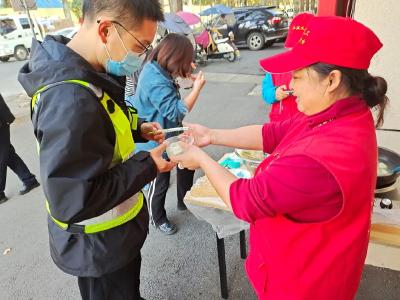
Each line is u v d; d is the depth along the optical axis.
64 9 14.75
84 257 1.17
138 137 1.52
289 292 1.03
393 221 1.30
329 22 0.78
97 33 1.00
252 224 1.07
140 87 2.27
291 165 0.82
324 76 0.81
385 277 2.06
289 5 18.12
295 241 0.95
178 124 2.32
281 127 1.33
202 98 6.50
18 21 12.09
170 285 2.11
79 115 0.90
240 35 11.52
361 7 2.01
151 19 1.01
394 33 2.00
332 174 0.78
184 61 2.21
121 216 1.20
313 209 0.87
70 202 0.91
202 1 19.09
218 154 3.92
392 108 2.15
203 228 2.63
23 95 7.40
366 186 0.84
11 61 12.38
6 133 3.08
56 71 0.94
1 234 2.71
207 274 2.18
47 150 0.90
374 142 0.87
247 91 6.83
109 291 1.32
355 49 0.78
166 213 2.84
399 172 1.48
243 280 2.10
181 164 1.14
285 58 0.86
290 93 2.30
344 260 0.93
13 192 3.35
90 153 0.92
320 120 0.86
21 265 2.36
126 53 1.04
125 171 1.03
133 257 1.27
